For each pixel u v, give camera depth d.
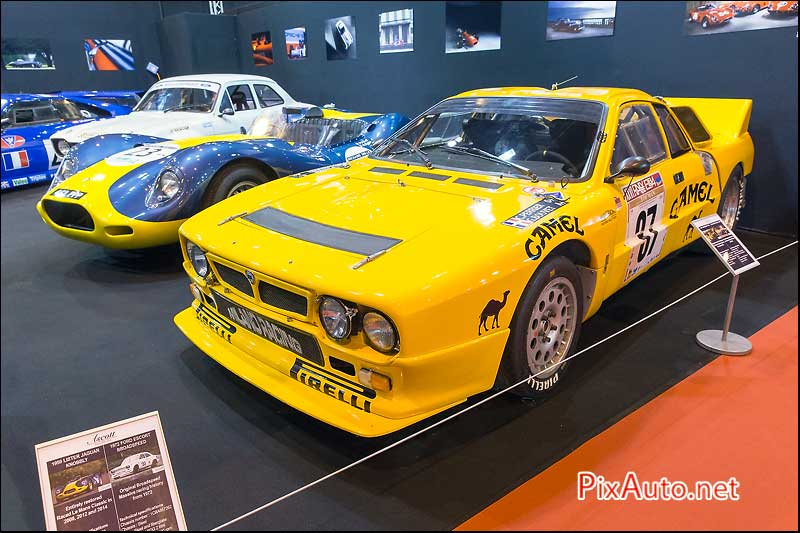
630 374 2.75
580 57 5.86
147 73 11.79
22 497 2.07
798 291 3.75
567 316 2.54
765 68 4.70
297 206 2.64
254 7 10.44
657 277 4.02
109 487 1.89
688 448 2.22
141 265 4.48
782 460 2.15
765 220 5.04
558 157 2.84
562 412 2.45
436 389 1.99
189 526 1.89
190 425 2.42
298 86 9.79
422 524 1.87
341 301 1.91
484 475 2.09
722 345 2.96
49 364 2.95
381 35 7.80
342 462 2.18
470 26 6.69
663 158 3.30
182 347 3.14
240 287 2.33
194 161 4.11
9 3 10.17
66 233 4.24
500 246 2.11
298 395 2.12
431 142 3.22
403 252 2.06
